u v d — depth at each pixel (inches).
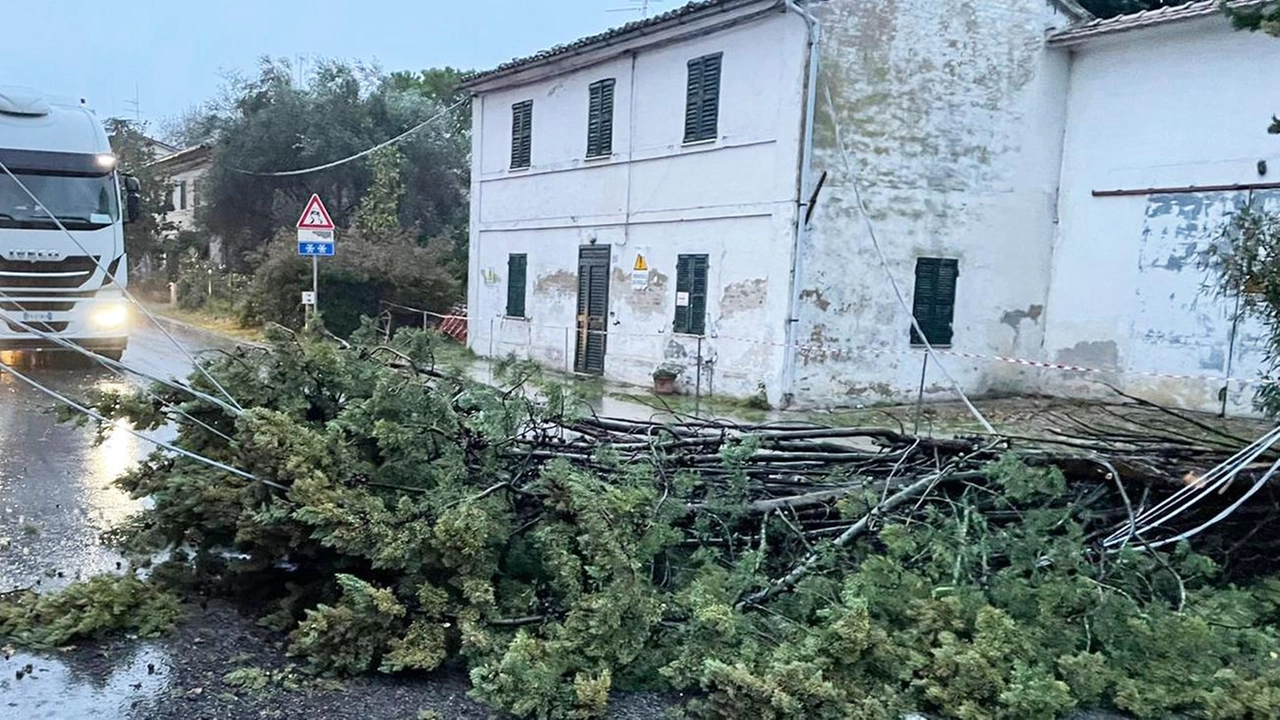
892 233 541.3
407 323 851.4
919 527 203.8
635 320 629.3
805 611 174.9
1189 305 519.5
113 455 318.7
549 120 715.4
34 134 509.4
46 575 195.8
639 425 255.1
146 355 608.7
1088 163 577.3
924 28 540.4
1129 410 497.7
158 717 139.6
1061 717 162.1
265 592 186.5
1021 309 592.1
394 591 167.9
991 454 228.5
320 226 608.1
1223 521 221.5
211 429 186.9
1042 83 583.2
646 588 169.8
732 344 549.6
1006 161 576.7
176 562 191.5
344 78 1283.2
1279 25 249.9
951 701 154.9
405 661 153.2
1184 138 525.0
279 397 198.7
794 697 145.4
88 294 519.2
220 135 1283.2
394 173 1163.9
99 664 155.3
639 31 595.8
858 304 534.3
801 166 506.3
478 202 811.4
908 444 237.3
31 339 506.6
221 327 912.3
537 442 210.8
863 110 525.7
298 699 148.3
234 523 173.6
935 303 560.4
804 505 210.1
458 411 202.1
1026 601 179.6
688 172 582.6
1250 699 160.4
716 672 146.7
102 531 207.6
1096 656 163.5
